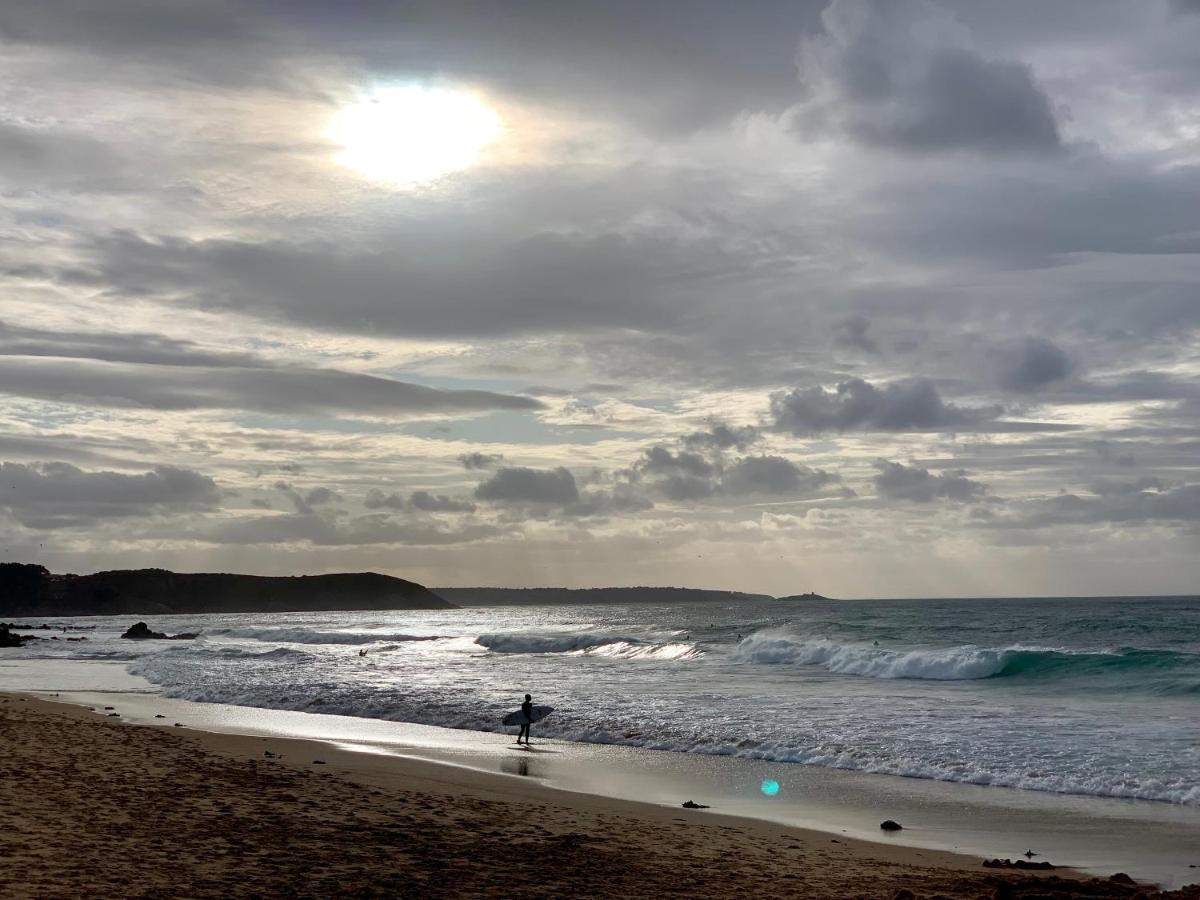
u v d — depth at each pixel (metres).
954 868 12.96
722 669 45.62
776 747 22.89
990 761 20.67
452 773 19.70
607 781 19.36
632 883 11.52
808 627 73.75
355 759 21.02
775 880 11.98
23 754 18.03
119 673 48.78
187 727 26.64
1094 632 64.75
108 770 16.80
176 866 10.69
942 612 116.69
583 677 42.31
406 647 78.00
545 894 10.78
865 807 17.12
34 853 10.70
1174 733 23.38
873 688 35.41
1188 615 88.06
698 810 16.75
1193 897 11.30
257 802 14.79
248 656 63.69
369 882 10.72
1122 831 15.25
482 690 36.56
